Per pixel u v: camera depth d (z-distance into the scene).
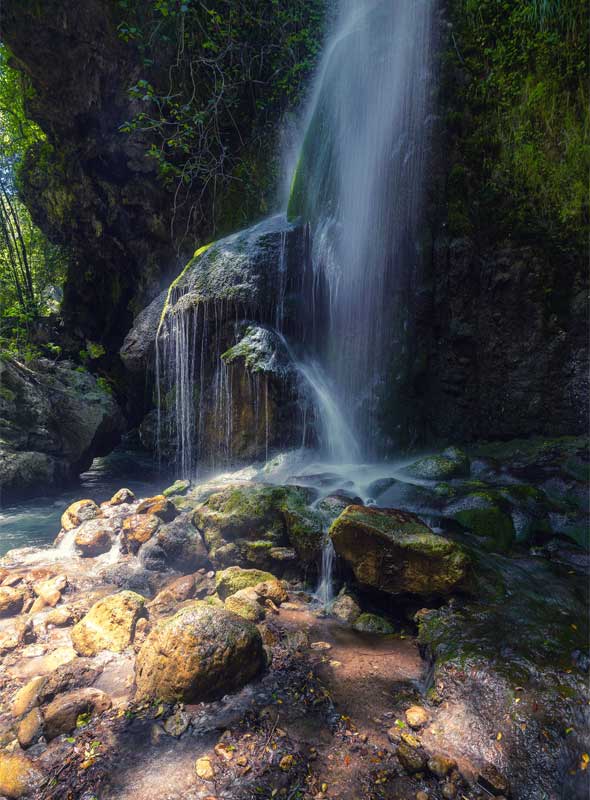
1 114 13.25
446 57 6.24
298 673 2.84
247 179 9.70
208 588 4.09
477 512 4.28
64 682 2.80
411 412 6.57
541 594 3.37
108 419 10.89
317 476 5.57
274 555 4.20
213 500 4.74
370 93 6.77
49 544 6.00
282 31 9.09
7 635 3.50
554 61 5.71
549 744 2.15
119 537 5.30
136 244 12.34
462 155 6.20
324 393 6.91
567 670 2.50
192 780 2.10
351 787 2.06
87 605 3.93
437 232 6.27
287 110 9.23
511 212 5.89
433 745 2.24
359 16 7.70
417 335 6.48
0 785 2.12
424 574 3.35
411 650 3.12
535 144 5.80
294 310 7.14
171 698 2.57
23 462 8.59
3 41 9.41
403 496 4.80
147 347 7.81
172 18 8.66
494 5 6.05
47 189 12.60
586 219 5.53
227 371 6.65
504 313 6.00
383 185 6.57
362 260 6.73
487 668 2.56
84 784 2.09
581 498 4.70
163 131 9.59
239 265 6.80
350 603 3.62
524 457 5.50
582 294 5.55
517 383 5.98
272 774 2.12
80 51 9.30
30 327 14.58
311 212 7.43
